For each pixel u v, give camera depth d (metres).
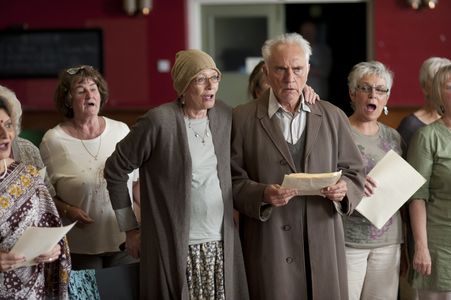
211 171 3.41
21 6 10.16
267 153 3.51
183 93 3.37
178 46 10.09
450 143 3.88
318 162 3.49
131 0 9.92
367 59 10.20
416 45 9.95
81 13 10.12
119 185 3.51
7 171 3.14
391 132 4.14
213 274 3.39
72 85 4.12
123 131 4.31
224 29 10.28
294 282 3.53
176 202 3.36
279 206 3.51
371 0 10.03
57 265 3.27
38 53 10.17
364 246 3.97
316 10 10.63
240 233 3.69
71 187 4.10
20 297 3.15
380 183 3.79
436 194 3.94
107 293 3.54
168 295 3.38
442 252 3.92
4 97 3.14
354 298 4.02
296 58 3.41
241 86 10.32
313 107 3.56
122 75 10.15
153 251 3.41
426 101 4.60
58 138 4.17
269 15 10.23
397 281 4.07
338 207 3.51
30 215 3.14
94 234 4.12
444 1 9.84
